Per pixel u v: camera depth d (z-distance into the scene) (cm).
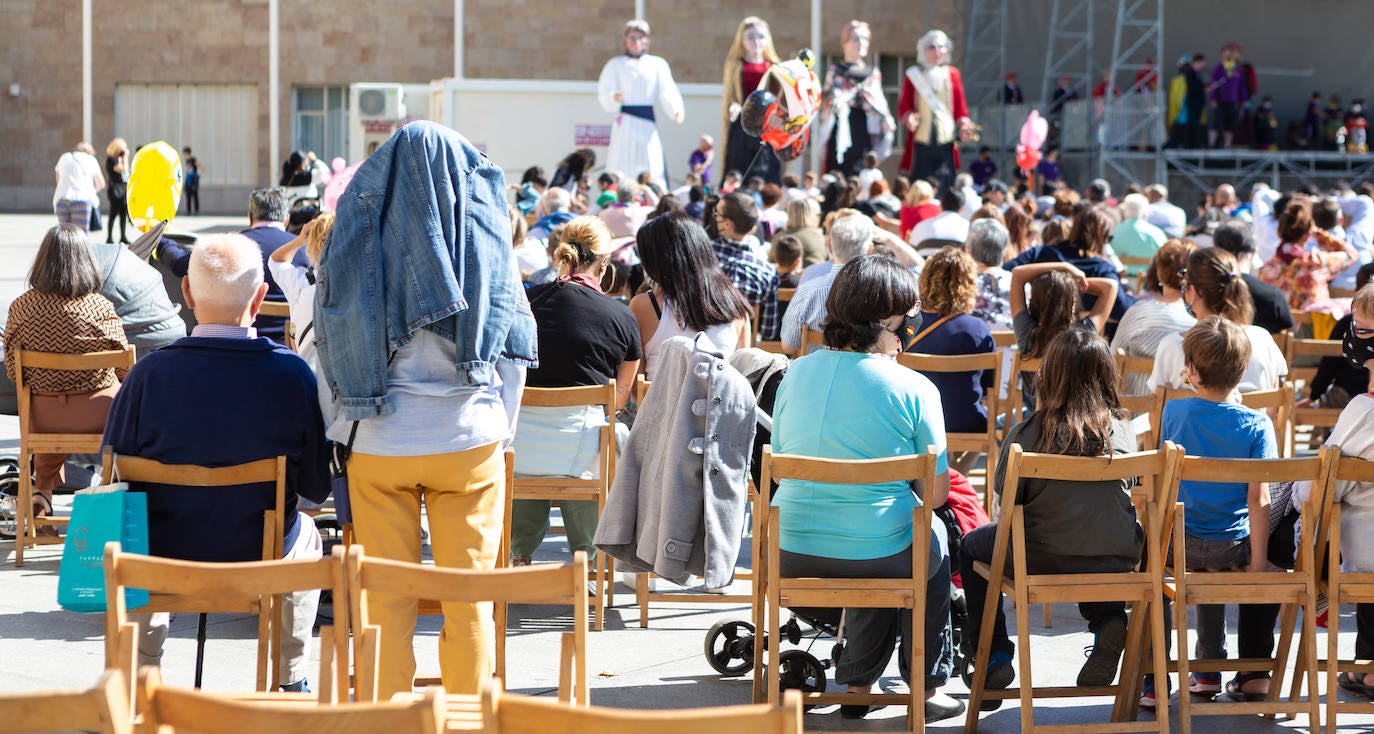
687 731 246
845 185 1359
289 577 325
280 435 427
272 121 3278
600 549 497
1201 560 491
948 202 1292
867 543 446
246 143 3300
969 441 662
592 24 3212
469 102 1992
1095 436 449
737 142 1653
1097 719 492
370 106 2333
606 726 248
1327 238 1056
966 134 1925
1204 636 507
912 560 439
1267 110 2531
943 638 466
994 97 2709
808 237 999
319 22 3256
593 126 2000
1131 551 461
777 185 1423
